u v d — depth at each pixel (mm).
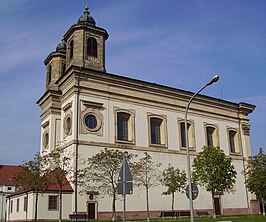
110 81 45750
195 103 54812
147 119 48156
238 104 61344
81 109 42625
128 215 42406
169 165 48500
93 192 40125
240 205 56219
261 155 49688
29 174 34531
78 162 40469
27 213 39406
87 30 47438
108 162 37906
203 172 42375
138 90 48281
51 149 48500
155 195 45906
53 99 50562
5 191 75500
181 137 51688
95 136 42688
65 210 38625
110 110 44844
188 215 46531
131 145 45531
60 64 54812
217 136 56531
